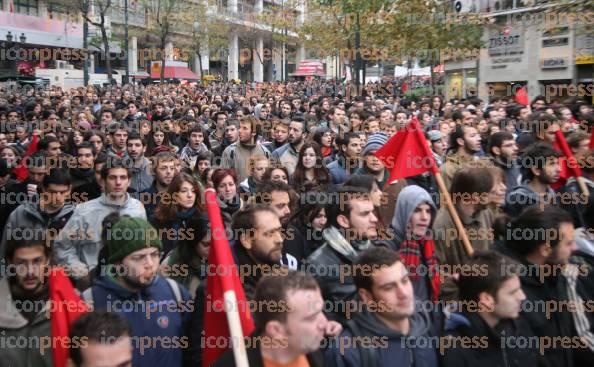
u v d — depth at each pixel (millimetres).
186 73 31641
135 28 27875
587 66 14961
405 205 4121
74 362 2570
